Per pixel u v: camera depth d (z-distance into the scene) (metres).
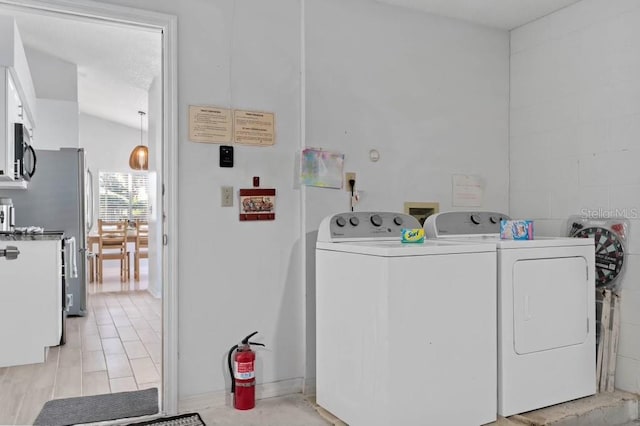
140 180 9.37
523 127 3.33
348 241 2.50
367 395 2.14
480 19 3.23
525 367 2.35
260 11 2.67
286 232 2.74
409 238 2.38
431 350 2.12
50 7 2.25
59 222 4.82
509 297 2.31
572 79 3.01
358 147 2.89
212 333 2.54
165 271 2.45
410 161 3.06
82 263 4.90
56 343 3.44
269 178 2.69
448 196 3.19
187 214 2.49
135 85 6.04
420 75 3.10
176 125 2.45
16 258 3.35
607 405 2.46
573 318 2.51
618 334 2.73
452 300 2.17
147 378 3.10
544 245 2.42
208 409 2.49
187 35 2.50
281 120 2.73
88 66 5.42
